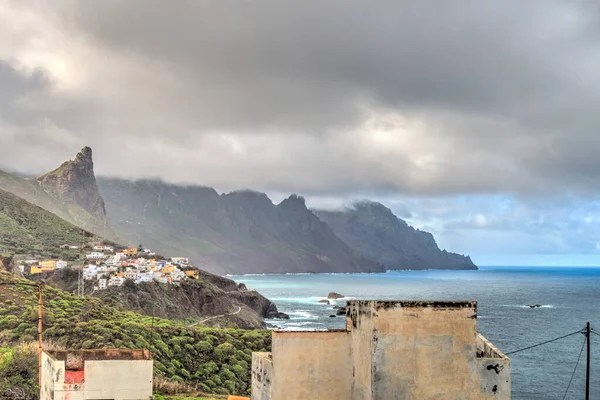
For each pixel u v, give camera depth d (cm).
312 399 3161
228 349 8062
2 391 5028
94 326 7675
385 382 2909
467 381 2962
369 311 2977
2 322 7356
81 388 3800
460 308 2980
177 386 6375
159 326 8562
